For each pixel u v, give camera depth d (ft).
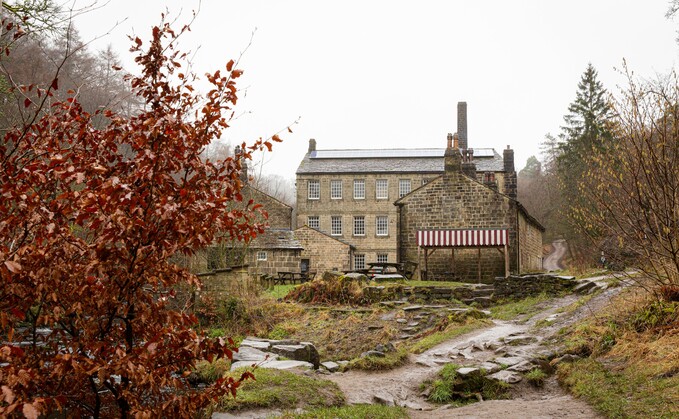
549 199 245.04
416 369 40.96
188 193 16.22
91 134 17.26
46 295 16.11
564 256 209.46
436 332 54.70
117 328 17.35
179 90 17.66
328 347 56.39
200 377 37.91
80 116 17.20
